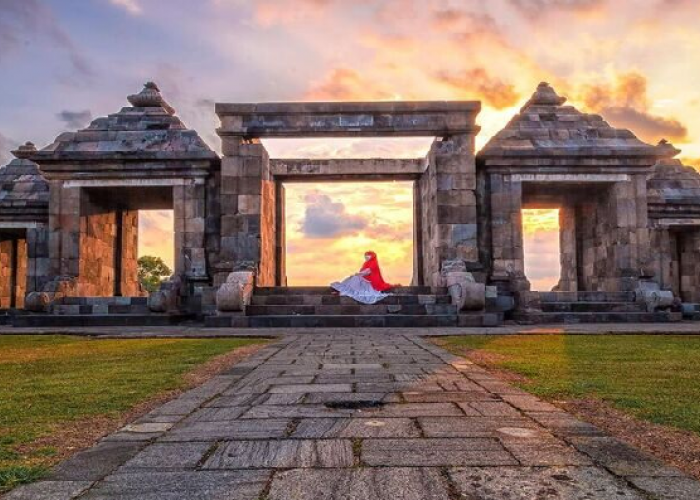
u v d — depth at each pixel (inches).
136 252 1191.6
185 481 146.9
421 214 1102.4
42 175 1001.5
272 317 764.0
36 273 1050.7
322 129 929.5
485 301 859.4
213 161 944.9
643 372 318.7
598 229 1027.9
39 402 247.4
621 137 969.5
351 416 215.0
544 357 390.0
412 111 929.5
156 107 1022.4
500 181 943.0
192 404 239.6
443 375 311.0
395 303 819.4
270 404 239.0
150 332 656.4
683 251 1182.9
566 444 176.6
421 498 134.6
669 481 144.8
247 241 918.4
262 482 145.5
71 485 145.1
